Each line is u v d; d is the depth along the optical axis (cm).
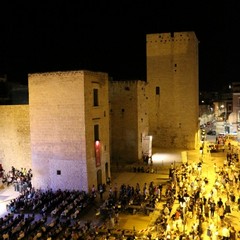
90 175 3609
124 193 3250
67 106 3581
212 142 6881
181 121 6000
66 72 3556
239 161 4550
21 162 4172
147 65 6109
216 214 2731
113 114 5078
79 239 2333
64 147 3622
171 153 5597
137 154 5003
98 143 3744
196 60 6306
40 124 3719
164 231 2469
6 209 3103
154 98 6103
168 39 5981
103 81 3938
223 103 10012
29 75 3725
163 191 3509
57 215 2880
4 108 4212
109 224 2692
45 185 3738
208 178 3856
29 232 2516
